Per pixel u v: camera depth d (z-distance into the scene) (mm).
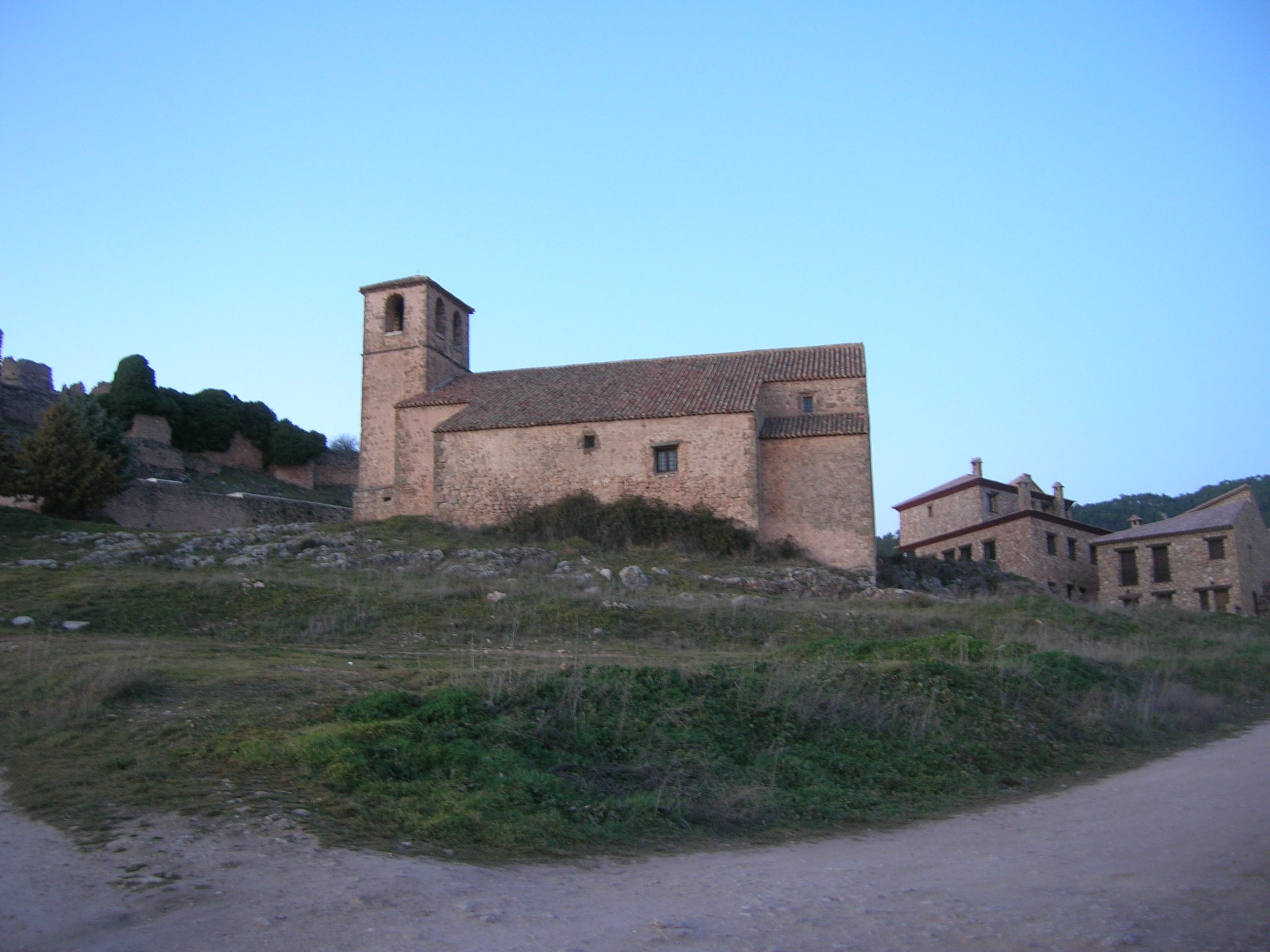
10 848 8086
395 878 7742
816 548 36750
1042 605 30094
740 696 14523
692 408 36969
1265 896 7180
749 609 25750
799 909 7238
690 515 35844
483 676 14195
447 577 28234
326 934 6496
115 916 6711
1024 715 16453
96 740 11250
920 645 20656
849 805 11859
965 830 10938
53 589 23266
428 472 40781
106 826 8656
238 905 6996
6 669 14852
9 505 37625
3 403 48594
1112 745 16484
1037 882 7949
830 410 39438
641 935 6570
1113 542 49500
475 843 9086
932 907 7195
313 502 53344
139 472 51094
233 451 60281
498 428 38375
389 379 43156
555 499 37469
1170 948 6066
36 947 6152
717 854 9586
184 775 10133
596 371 42750
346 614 22781
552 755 11672
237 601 23156
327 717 12180
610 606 24734
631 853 9422
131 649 17797
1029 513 49688
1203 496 97750
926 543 56531
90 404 42125
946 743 14617
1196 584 46500
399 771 10453
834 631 24672
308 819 9078
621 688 13828
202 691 13438
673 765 12023
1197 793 12273
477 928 6699
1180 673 22906
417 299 43438
